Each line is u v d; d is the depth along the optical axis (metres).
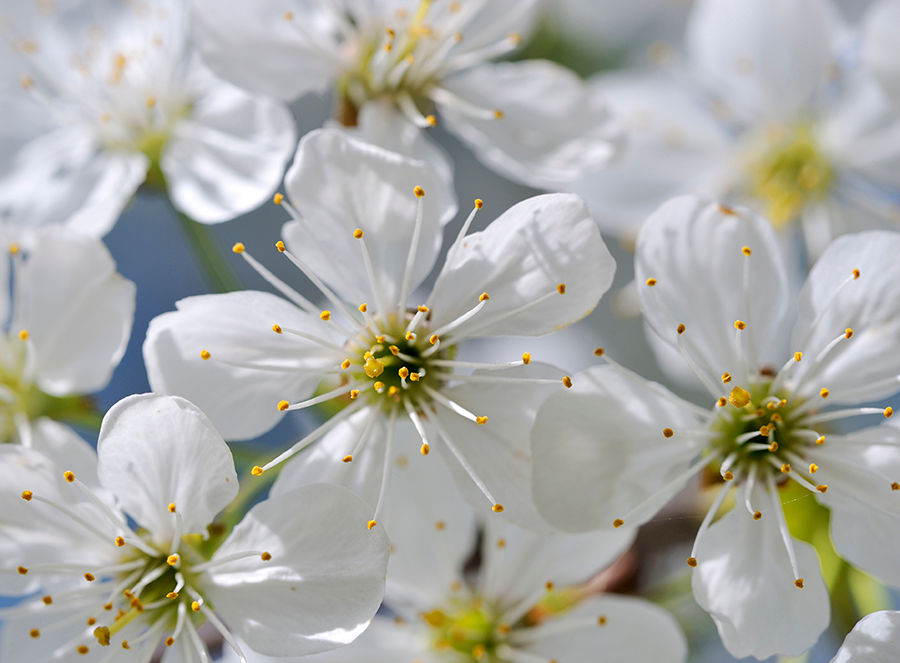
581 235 0.21
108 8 0.24
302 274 0.25
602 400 0.21
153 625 0.21
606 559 0.22
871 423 0.23
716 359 0.21
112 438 0.21
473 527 0.22
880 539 0.21
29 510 0.21
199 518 0.21
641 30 0.25
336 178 0.21
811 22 0.24
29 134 0.24
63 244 0.22
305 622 0.21
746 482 0.21
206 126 0.23
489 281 0.21
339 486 0.21
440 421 0.21
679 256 0.21
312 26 0.23
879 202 0.24
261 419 0.21
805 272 0.24
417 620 0.22
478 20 0.23
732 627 0.21
